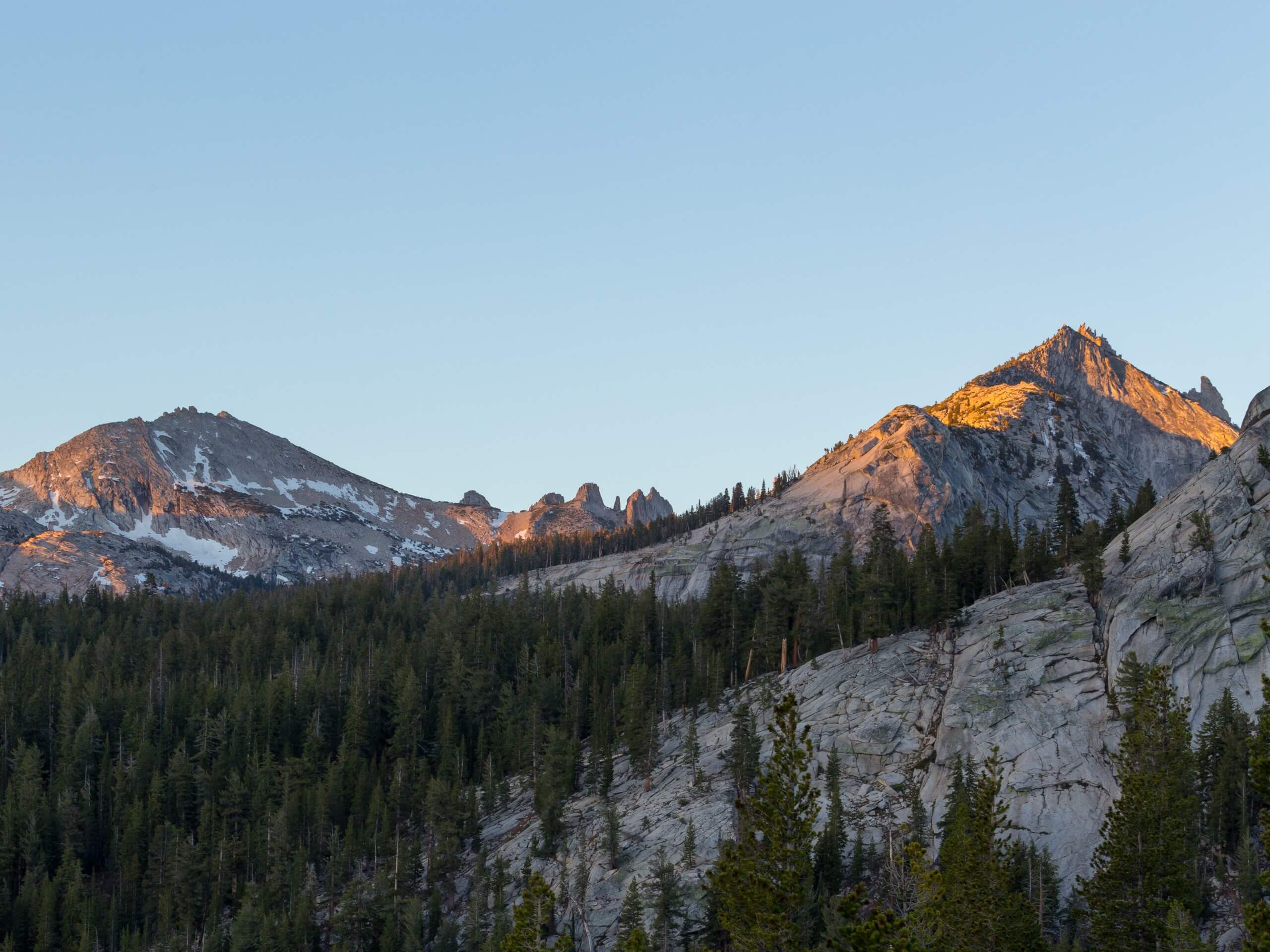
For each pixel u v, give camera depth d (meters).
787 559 190.88
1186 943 71.81
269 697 173.50
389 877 129.88
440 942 116.44
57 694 181.25
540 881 64.38
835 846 101.81
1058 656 126.12
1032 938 74.56
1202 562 124.75
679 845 116.94
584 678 174.25
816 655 159.50
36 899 136.00
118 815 154.25
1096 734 113.69
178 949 125.81
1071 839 103.56
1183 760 86.62
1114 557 141.75
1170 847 79.94
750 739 125.44
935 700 128.38
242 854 144.88
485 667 184.50
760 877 57.00
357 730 168.12
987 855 75.75
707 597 185.25
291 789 153.62
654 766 142.75
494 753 163.50
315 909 133.38
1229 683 112.62
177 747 166.75
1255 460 133.50
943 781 114.94
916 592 160.50
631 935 74.12
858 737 125.75
